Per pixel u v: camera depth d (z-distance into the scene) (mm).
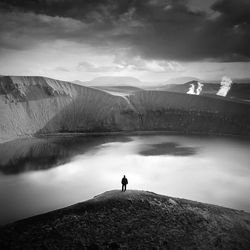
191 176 60781
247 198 48438
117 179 59625
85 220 23547
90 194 51406
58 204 46938
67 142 102750
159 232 22781
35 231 22047
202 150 85812
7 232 22094
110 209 25406
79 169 67375
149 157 77375
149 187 54156
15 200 48688
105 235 21797
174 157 77125
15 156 81875
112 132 125750
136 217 24484
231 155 79188
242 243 23625
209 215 27094
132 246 20828
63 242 20719
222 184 55625
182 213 26266
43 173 65000
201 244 22266
